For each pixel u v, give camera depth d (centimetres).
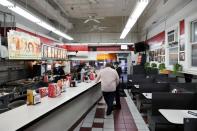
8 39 501
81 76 690
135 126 482
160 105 393
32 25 1003
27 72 771
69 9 1060
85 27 1511
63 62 1073
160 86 547
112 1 917
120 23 1436
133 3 948
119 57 1525
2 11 705
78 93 437
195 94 393
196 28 559
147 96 479
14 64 683
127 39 1509
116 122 513
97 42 1488
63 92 447
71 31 1523
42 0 782
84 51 1486
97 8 1041
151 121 392
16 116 256
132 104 724
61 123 378
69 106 425
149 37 1159
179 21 661
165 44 819
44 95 389
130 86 894
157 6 817
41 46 743
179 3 598
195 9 531
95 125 488
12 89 510
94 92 700
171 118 296
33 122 241
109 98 579
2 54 477
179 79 638
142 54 1238
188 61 588
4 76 630
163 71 808
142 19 1259
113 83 570
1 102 394
